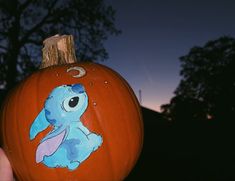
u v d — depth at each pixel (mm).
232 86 49312
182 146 24438
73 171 2197
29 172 2277
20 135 2291
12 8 27344
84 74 2459
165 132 29656
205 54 50938
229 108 48750
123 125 2385
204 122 31703
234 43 50625
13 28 27656
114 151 2311
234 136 26953
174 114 51219
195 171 15031
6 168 2398
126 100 2510
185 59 51875
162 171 15203
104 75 2543
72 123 2201
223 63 50531
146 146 23891
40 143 2199
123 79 2730
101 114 2299
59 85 2348
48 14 28609
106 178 2316
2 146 2494
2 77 27188
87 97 2307
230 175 13953
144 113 33500
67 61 2668
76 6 28609
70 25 28938
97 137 2244
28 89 2426
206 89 50625
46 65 2678
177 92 52312
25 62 28219
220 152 20281
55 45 2676
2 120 2518
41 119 2229
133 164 2494
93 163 2232
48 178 2219
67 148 2174
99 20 29047
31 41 28250
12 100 2480
